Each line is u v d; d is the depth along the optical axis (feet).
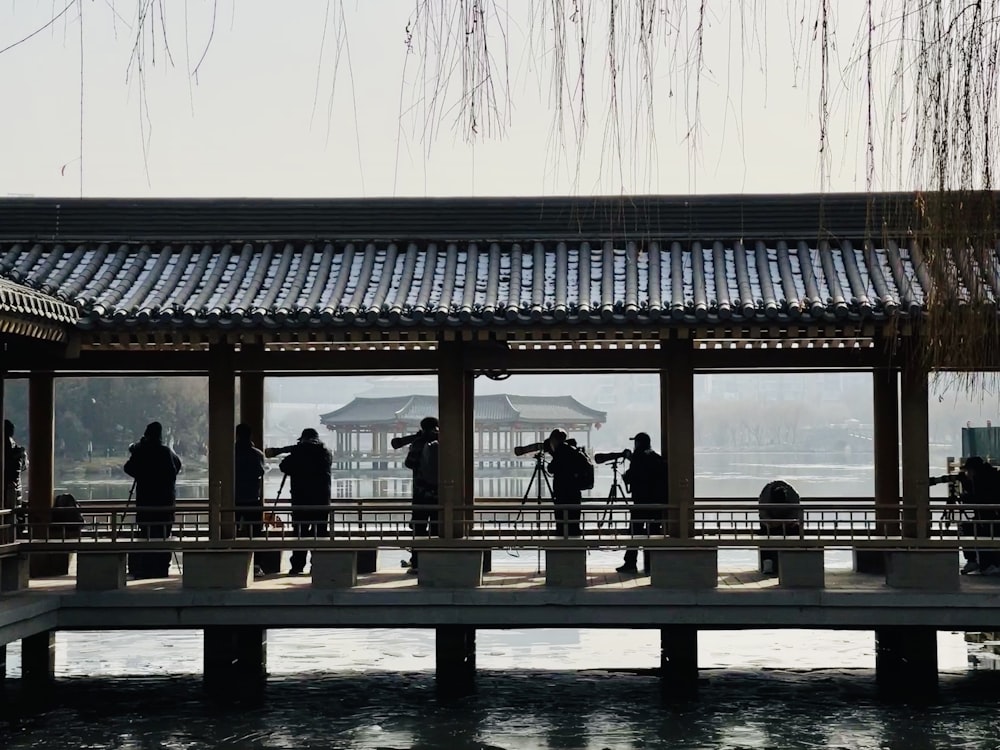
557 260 60.18
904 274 56.39
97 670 63.10
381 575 61.36
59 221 63.16
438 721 52.90
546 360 61.57
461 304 56.29
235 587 57.31
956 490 68.18
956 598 54.85
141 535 60.03
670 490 57.82
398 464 266.36
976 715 53.31
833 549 56.29
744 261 59.31
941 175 22.98
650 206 61.72
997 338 25.52
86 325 54.70
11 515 59.11
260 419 65.36
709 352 60.44
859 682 60.03
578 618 55.83
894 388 63.10
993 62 22.12
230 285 58.59
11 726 51.98
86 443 237.25
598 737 50.31
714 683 59.88
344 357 62.80
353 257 61.46
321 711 54.49
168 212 62.90
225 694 57.67
